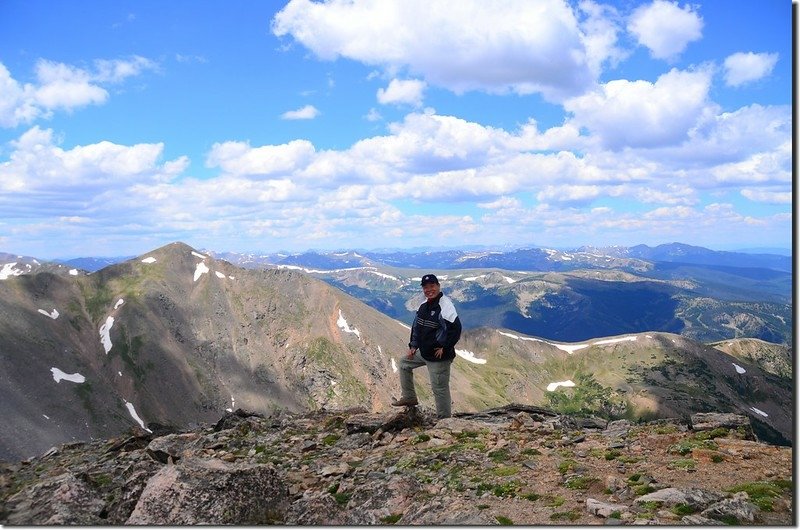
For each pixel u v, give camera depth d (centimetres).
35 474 633
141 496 429
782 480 397
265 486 443
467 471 482
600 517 350
